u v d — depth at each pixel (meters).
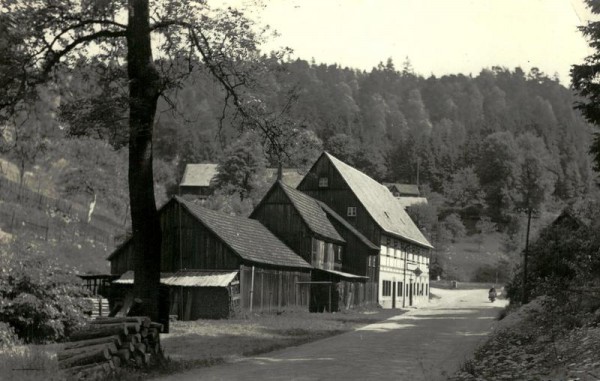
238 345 19.14
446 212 163.88
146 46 14.53
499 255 121.38
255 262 36.09
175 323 28.67
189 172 124.12
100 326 12.51
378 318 36.78
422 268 71.69
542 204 161.50
